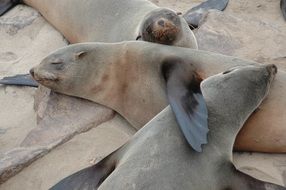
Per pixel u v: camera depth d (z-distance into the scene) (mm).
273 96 5465
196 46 6801
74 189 4914
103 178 4914
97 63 6316
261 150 5488
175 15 6445
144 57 6008
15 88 7281
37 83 7164
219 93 5230
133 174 4504
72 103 6488
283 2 8570
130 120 6133
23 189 5387
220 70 5770
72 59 6441
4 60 7926
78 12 7984
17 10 8961
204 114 4926
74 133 6027
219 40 7387
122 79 6160
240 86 5281
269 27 7609
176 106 5062
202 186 4527
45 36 8336
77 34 8062
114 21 7543
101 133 6051
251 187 4586
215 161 4695
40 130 6129
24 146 5910
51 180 5434
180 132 4789
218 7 8656
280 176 5199
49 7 8422
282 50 7152
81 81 6406
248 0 8992
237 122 5129
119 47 6250
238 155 5504
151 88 5895
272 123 5363
